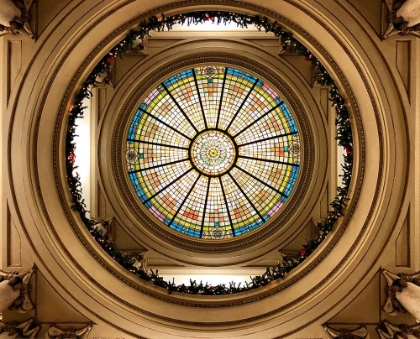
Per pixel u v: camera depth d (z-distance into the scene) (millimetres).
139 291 9336
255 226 13422
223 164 13906
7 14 7090
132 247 12219
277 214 12648
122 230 12195
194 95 13250
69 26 7754
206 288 9664
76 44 7961
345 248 8789
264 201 13523
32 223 8289
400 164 7914
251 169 13773
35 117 8016
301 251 9867
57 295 8664
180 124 13617
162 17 8656
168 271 12352
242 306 9227
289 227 12328
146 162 13469
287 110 12914
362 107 8273
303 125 12164
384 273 8328
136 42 11359
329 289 8688
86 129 11562
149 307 9125
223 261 12461
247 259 12414
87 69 8625
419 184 7984
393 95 7754
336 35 7855
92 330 8859
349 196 9023
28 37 7707
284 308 8977
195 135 13789
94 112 11633
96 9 7758
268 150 13586
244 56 11828
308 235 12219
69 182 9094
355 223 8742
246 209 13664
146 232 12297
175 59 11805
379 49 7672
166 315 9078
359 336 8445
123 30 8500
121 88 11695
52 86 8078
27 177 7992
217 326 8992
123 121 12102
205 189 13898
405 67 7703
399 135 7855
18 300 8242
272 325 8867
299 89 11805
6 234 8352
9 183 8102
